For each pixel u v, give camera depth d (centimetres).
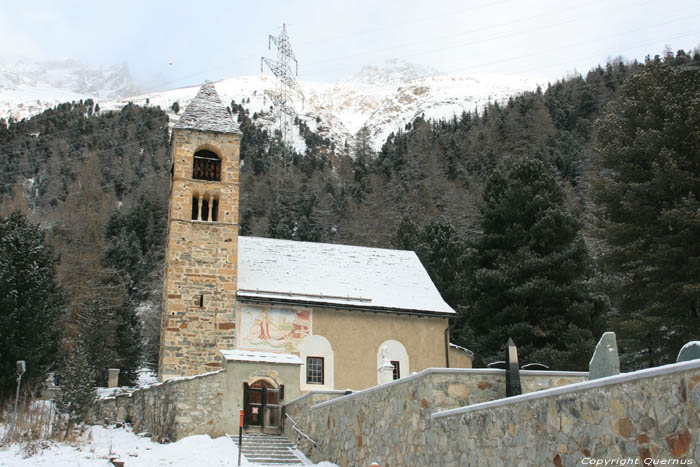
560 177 8469
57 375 4316
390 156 13250
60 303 3734
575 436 1098
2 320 3100
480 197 8369
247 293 3481
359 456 1905
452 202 8762
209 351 3341
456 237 6638
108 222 8988
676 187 3209
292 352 3441
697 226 2989
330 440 2148
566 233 4162
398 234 7075
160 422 2766
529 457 1204
